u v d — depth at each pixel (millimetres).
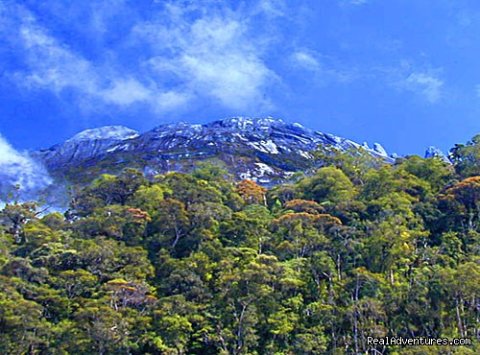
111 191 90500
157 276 68000
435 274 62625
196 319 59094
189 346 58312
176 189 85625
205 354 58562
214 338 57906
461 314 60500
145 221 77750
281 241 74188
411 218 76312
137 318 57906
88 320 56531
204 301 62562
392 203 79250
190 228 76000
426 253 69250
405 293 62281
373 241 69875
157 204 81250
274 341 59344
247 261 66688
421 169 91562
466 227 75625
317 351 57406
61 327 57375
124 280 62531
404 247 69188
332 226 74688
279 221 75812
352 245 70062
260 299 61062
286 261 68875
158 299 61688
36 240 74000
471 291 59656
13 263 64500
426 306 60656
